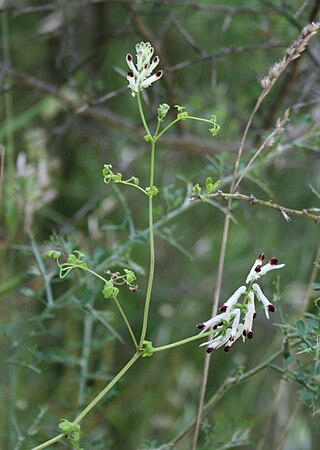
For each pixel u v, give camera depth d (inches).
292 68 136.2
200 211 189.6
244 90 175.3
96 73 178.4
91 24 187.3
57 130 159.9
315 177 175.8
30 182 133.1
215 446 108.7
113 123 148.5
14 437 111.5
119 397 157.3
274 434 149.3
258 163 111.8
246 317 76.3
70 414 114.9
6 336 110.6
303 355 134.7
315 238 172.2
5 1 170.1
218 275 95.7
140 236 110.6
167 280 182.7
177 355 166.7
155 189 78.5
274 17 150.6
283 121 93.8
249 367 162.2
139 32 147.6
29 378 143.4
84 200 181.2
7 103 142.0
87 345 123.6
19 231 137.6
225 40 180.9
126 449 155.0
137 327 173.2
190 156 179.9
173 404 160.9
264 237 183.2
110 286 76.2
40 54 193.6
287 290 164.1
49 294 108.5
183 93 161.5
